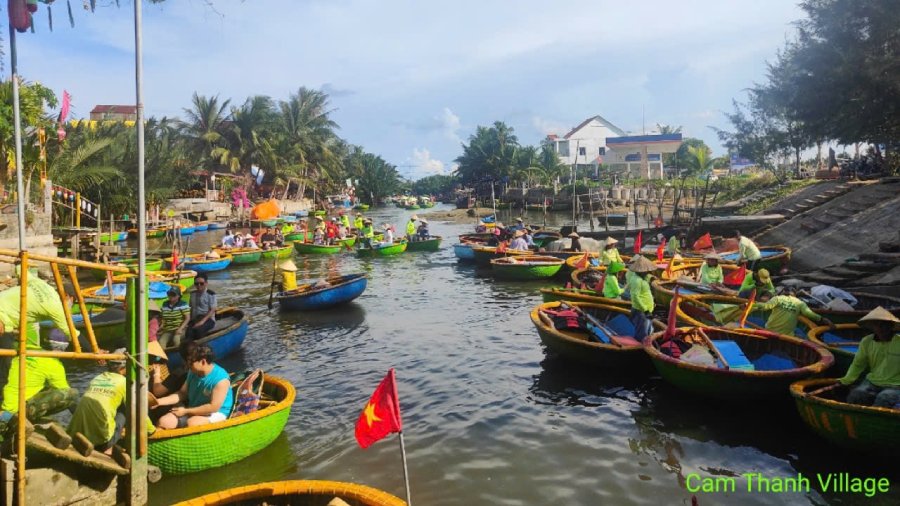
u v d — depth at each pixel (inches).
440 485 266.2
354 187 3631.9
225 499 205.2
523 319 573.3
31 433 217.3
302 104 2573.8
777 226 1035.9
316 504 209.8
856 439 256.4
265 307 647.1
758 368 373.4
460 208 2918.3
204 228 1668.3
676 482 265.1
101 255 927.7
